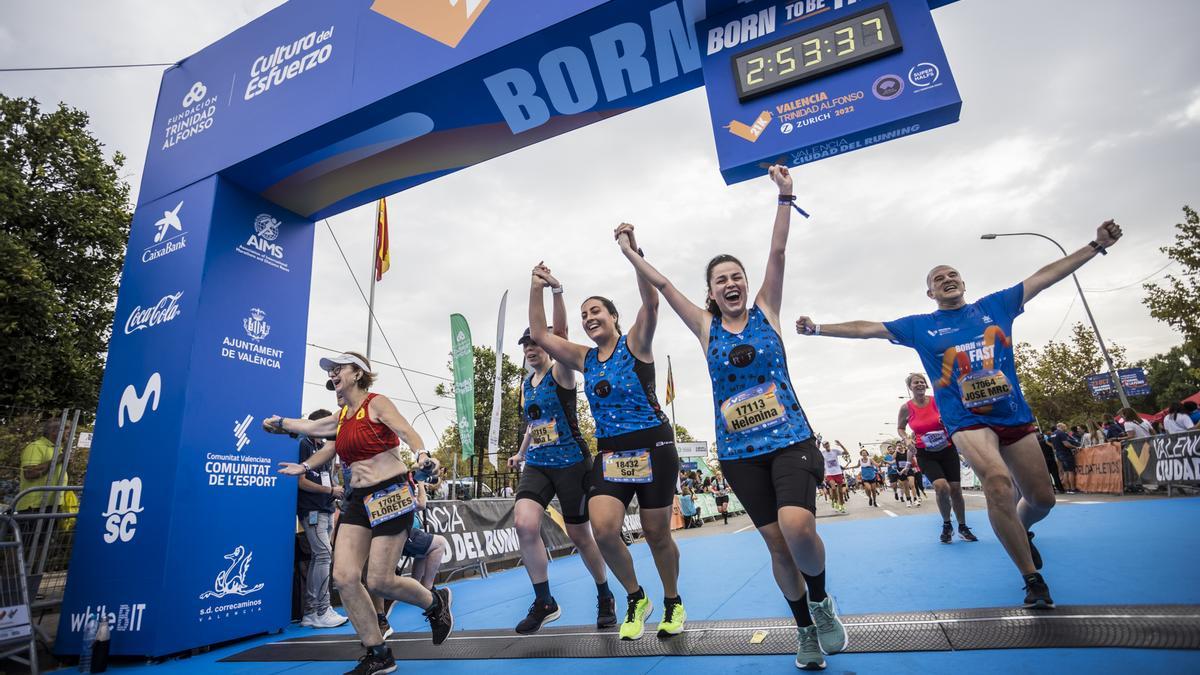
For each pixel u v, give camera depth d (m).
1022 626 2.55
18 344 11.80
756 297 2.79
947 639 2.52
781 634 2.94
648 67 4.04
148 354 4.68
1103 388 20.95
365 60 4.44
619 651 2.96
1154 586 3.01
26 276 12.05
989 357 3.22
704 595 4.30
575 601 4.67
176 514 4.12
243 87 5.02
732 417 2.59
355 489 3.14
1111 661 2.09
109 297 14.70
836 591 3.88
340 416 3.35
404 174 5.14
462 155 4.93
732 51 3.68
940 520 8.27
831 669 2.35
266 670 3.42
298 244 5.54
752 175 3.55
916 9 3.33
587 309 3.38
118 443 4.54
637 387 3.12
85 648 3.93
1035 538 5.24
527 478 3.74
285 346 5.20
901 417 6.36
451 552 6.86
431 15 4.24
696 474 21.11
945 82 3.14
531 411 3.76
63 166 14.48
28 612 3.66
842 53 3.37
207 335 4.59
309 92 4.63
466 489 11.47
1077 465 12.27
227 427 4.58
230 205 4.98
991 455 3.06
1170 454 8.67
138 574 4.07
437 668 3.04
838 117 3.30
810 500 2.29
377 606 4.05
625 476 3.04
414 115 4.41
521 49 3.88
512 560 8.58
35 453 5.55
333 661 3.50
